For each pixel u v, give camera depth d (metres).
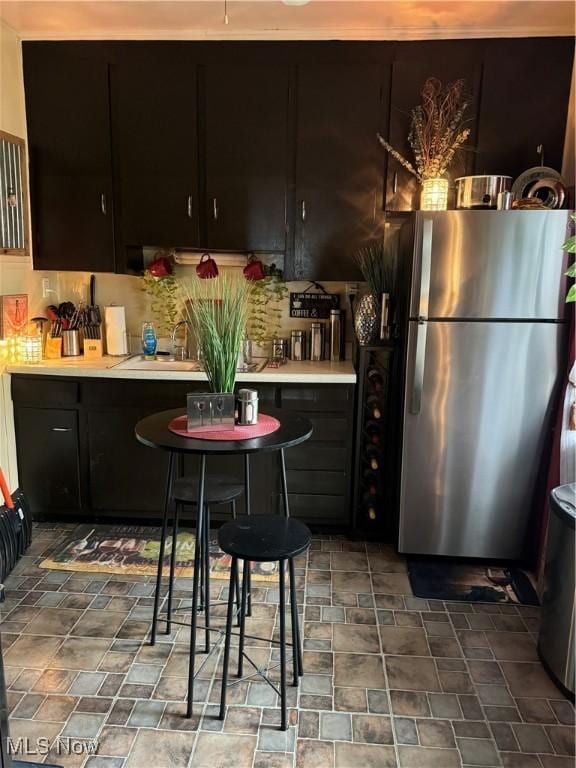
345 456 3.19
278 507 3.26
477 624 2.54
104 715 1.99
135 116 3.22
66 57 3.19
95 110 3.23
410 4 2.72
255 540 1.86
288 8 2.79
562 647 2.12
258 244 3.31
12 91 3.16
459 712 2.04
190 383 3.15
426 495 2.96
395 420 3.10
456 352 2.80
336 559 3.06
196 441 1.92
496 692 2.13
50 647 2.32
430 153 3.04
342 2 2.72
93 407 3.22
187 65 3.15
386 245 3.40
